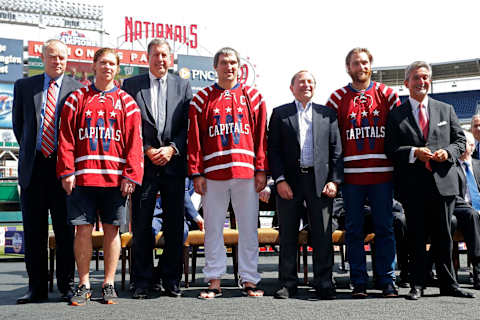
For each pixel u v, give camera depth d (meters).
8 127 28.03
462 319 2.76
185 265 4.32
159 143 3.73
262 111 3.86
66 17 34.16
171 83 3.88
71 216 3.44
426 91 3.69
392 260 3.74
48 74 3.68
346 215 3.83
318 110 3.83
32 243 3.62
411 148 3.58
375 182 3.74
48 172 3.62
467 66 28.22
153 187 3.71
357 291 3.62
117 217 3.51
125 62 29.62
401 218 4.25
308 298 3.58
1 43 28.20
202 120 3.82
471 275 4.68
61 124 3.47
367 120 3.81
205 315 2.90
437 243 3.71
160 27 31.02
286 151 3.81
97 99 3.54
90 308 3.19
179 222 3.78
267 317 2.84
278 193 3.81
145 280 3.66
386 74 28.44
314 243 3.69
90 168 3.44
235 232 4.45
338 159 3.78
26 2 33.22
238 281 4.41
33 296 3.59
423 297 3.57
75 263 3.71
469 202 4.58
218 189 3.77
